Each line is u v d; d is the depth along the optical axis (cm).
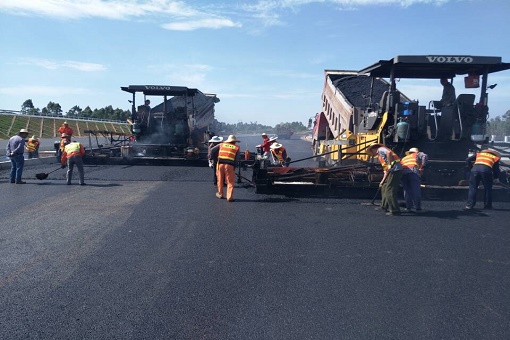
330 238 580
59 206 766
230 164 826
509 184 923
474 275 449
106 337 317
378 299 387
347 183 895
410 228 642
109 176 1173
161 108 1691
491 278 441
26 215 695
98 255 498
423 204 838
